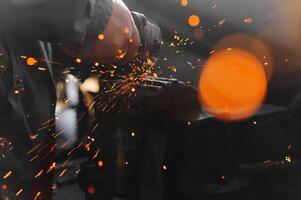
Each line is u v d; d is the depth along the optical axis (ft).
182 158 5.84
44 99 3.75
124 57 3.34
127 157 5.65
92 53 3.01
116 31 2.97
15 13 2.63
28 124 3.79
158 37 4.27
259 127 6.57
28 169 4.00
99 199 4.96
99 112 4.88
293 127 6.73
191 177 6.01
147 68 4.60
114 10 2.95
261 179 6.48
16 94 3.72
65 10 2.60
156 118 5.50
